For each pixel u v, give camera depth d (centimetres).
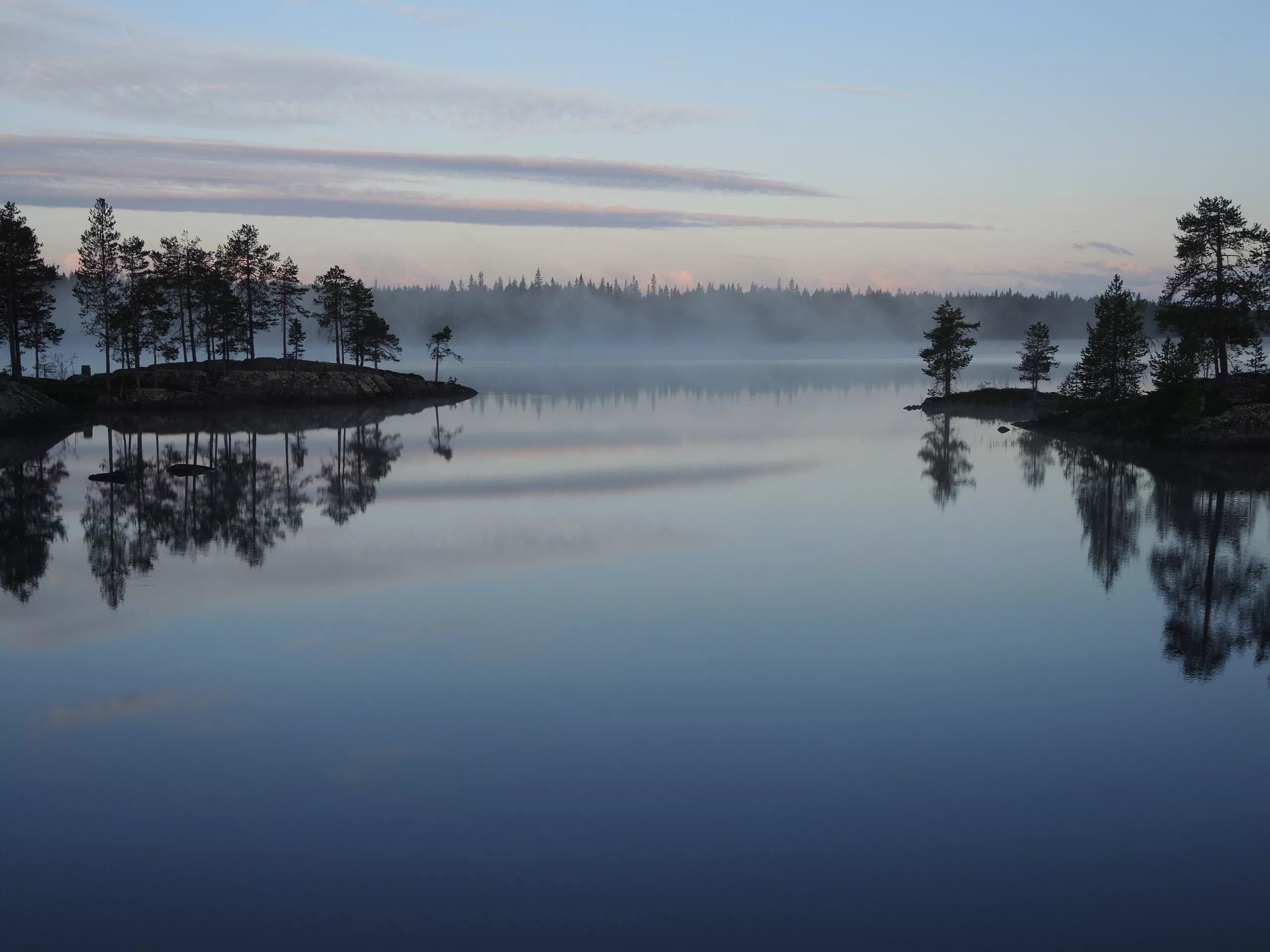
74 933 1078
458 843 1262
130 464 5209
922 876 1180
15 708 1753
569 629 2191
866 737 1591
